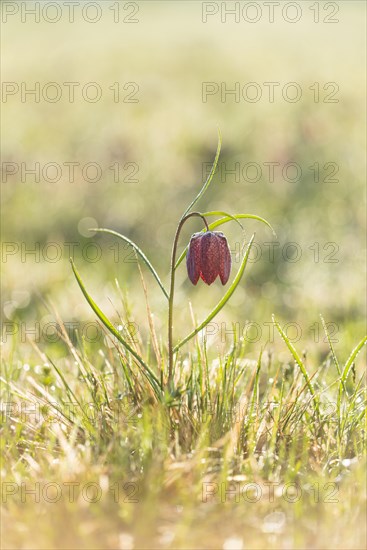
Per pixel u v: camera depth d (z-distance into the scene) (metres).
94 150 17.92
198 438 5.56
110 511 4.87
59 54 33.44
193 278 5.56
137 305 9.72
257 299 10.46
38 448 5.70
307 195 14.23
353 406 5.90
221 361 6.20
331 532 4.70
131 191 14.91
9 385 6.55
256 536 4.75
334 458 5.61
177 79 26.98
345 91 23.30
